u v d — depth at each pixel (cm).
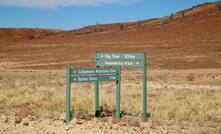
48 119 1388
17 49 9362
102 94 2134
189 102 1892
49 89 2438
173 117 1462
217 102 1931
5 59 7912
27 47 9638
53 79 4078
